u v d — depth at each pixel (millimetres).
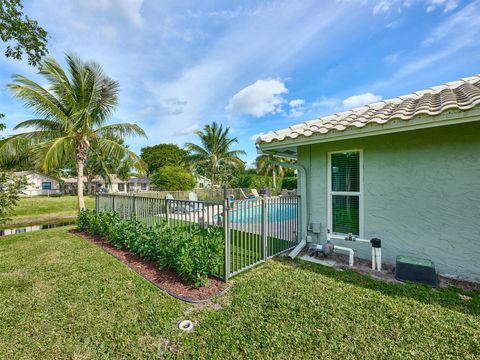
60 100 9633
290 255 4793
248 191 20156
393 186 4246
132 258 4859
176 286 3549
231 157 23828
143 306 3004
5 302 3121
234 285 3549
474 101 3020
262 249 4586
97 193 8695
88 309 2945
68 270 4203
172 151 44250
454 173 3689
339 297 3119
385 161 4328
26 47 5227
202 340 2379
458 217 3656
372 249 4117
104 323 2664
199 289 3438
